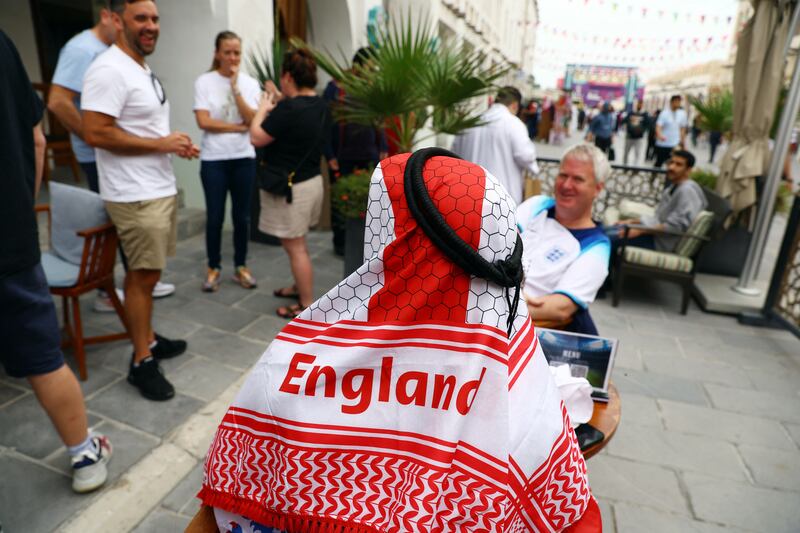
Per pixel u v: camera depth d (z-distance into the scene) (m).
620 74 50.97
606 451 2.58
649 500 2.26
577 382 1.25
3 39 1.53
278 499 0.72
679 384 3.28
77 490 1.99
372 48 3.76
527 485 0.69
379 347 0.68
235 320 3.61
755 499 2.30
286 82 3.34
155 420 2.48
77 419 1.92
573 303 1.90
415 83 3.56
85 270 2.61
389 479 0.69
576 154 1.96
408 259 0.67
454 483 0.66
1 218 1.55
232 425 0.76
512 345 0.70
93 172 3.43
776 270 4.16
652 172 6.02
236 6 5.06
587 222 2.07
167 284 4.00
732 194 4.94
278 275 4.53
